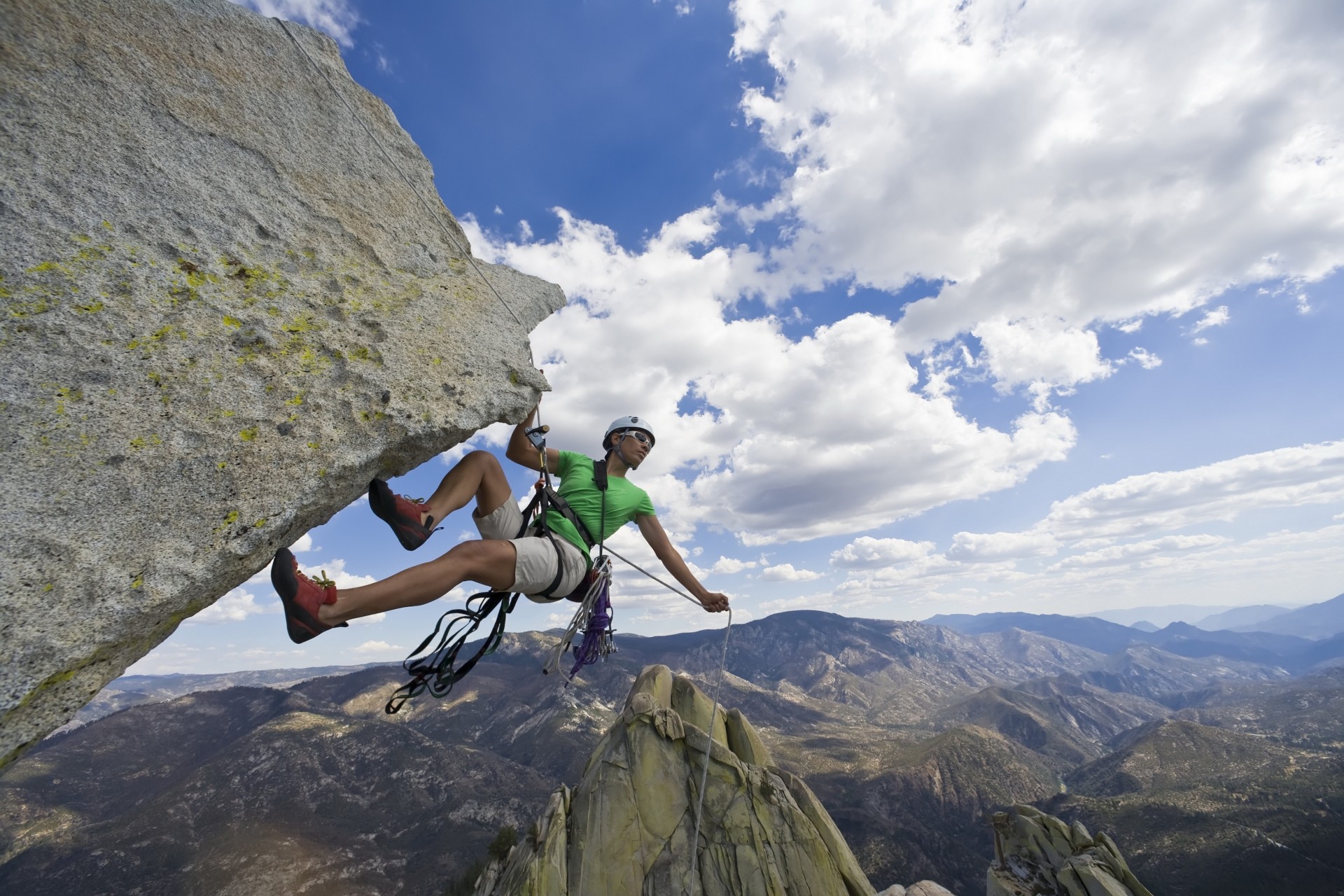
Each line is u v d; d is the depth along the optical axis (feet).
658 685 41.50
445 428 9.60
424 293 11.75
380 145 13.34
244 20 12.00
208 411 7.86
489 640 11.39
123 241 8.67
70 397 7.16
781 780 36.73
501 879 36.88
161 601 6.54
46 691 5.97
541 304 14.07
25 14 9.07
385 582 9.22
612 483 14.16
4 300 7.32
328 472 8.18
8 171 8.15
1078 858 43.93
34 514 6.32
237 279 9.46
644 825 33.88
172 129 10.04
